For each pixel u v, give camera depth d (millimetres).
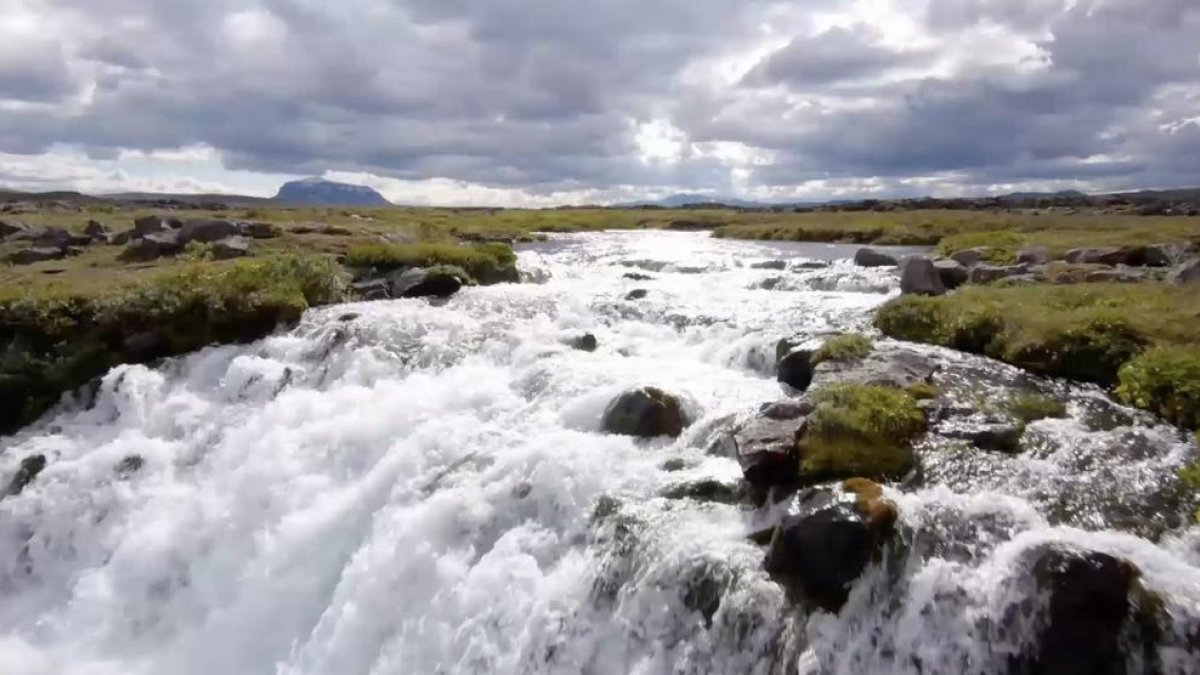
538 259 43281
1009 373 16484
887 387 15234
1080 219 69750
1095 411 14562
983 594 9578
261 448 17453
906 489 12062
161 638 14961
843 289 29516
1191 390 13961
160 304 24000
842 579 10219
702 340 22266
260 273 26938
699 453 14242
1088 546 9695
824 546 10344
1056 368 16453
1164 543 10625
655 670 10625
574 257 44719
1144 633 8875
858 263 36719
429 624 12367
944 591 9789
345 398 19125
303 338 23422
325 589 14367
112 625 15227
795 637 9953
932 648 9570
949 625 9594
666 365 19688
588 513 12852
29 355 22469
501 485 13797
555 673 11109
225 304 24297
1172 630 8836
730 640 10320
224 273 26734
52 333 23141
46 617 15586
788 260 39375
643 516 12250
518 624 11680
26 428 21391
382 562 13258
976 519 10875
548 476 13609
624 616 11117
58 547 17094
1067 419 14211
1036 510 11391
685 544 11383
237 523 16141
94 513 17297
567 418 16453
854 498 10914
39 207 109625
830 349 17250
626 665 10820
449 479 14328
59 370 22281
